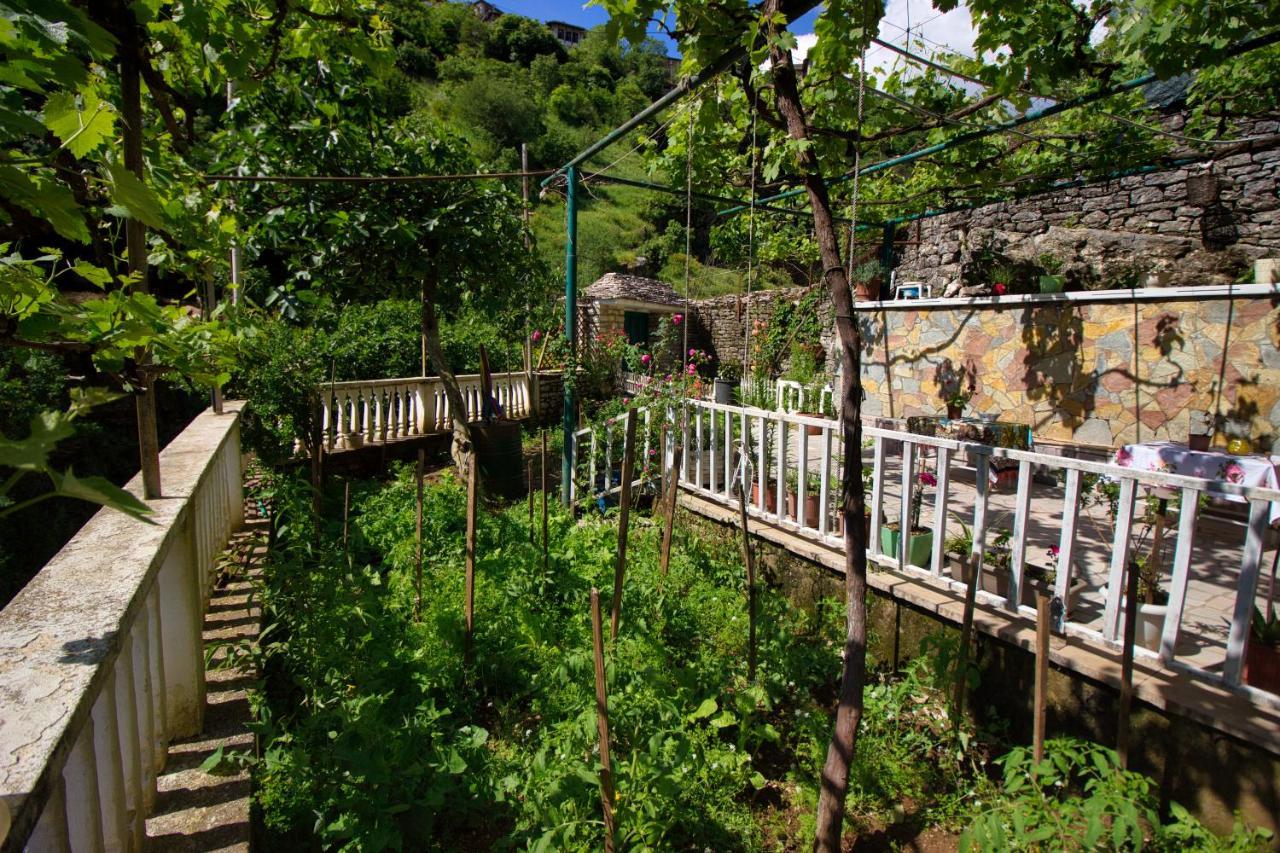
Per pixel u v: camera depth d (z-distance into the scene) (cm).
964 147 564
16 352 161
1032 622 313
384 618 374
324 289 607
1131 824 198
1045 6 335
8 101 108
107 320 145
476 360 1123
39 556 775
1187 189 799
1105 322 626
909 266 1102
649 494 608
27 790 85
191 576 229
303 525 446
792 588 432
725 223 916
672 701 297
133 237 190
